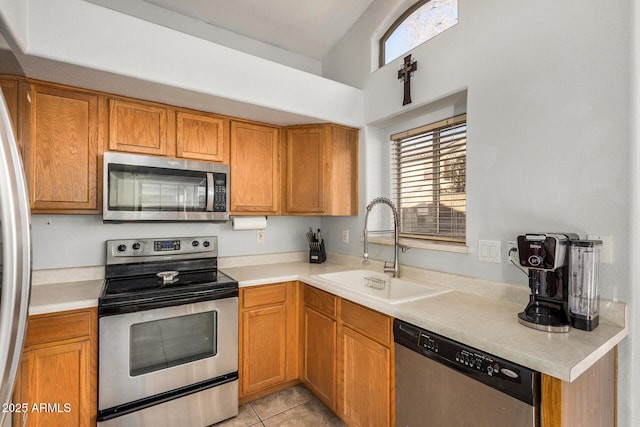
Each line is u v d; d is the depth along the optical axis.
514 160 1.53
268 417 1.99
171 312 1.78
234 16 2.47
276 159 2.55
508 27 1.56
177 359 1.82
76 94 1.80
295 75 2.25
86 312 1.60
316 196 2.49
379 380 1.60
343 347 1.88
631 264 1.17
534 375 0.97
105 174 1.79
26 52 1.41
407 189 2.47
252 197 2.42
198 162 2.11
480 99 1.69
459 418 1.20
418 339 1.36
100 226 2.09
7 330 0.71
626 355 1.18
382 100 2.38
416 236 2.33
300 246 2.97
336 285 1.95
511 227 1.55
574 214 1.32
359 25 2.63
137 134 1.96
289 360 2.29
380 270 2.38
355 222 2.64
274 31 2.68
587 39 1.29
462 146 2.05
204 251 2.40
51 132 1.72
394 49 2.41
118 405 1.63
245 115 2.30
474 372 1.14
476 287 1.70
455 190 2.08
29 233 0.77
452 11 2.00
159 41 1.74
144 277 2.13
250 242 2.70
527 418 0.99
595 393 1.10
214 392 1.91
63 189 1.75
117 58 1.62
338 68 2.88
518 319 1.29
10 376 0.73
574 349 1.02
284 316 2.28
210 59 1.90
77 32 1.53
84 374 1.58
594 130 1.26
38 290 1.78
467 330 1.20
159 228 2.29
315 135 2.51
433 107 2.10
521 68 1.51
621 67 1.19
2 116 0.72
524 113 1.49
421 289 1.89
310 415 2.01
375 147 2.60
